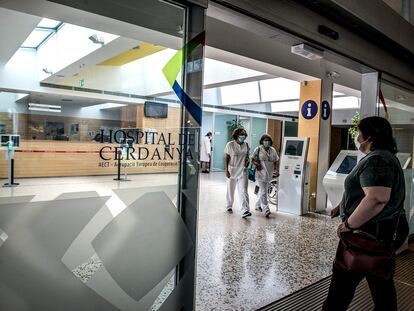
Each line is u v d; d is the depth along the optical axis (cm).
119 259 170
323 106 650
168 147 186
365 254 189
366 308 268
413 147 448
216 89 1310
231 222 539
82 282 158
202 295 282
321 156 659
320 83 640
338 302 201
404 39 345
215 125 1333
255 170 604
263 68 548
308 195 627
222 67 746
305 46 275
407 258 395
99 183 161
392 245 194
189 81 192
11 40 170
